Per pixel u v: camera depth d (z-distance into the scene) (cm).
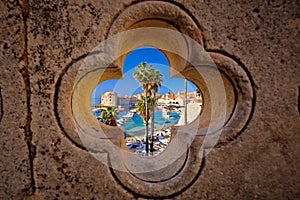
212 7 98
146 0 96
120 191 99
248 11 99
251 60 100
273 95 101
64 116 96
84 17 95
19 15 95
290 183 104
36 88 95
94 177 99
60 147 97
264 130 102
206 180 102
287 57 101
